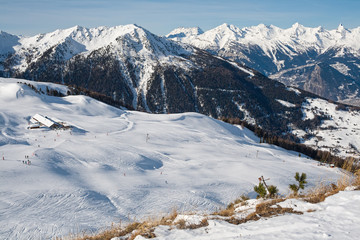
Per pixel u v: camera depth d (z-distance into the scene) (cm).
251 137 17850
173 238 877
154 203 4497
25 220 3469
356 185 1027
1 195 4431
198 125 17050
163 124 15350
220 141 13050
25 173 5631
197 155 9462
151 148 9825
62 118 13438
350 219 741
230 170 7494
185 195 4978
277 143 16812
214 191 5406
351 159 1198
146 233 960
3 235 3034
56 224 3347
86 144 9144
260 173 7100
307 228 732
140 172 7019
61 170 6350
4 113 12631
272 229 777
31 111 13750
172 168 7744
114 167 7206
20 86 17112
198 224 975
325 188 1148
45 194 4606
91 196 4675
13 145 8812
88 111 16412
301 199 1028
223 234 825
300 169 7850
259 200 1204
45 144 9244
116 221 3456
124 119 15825
